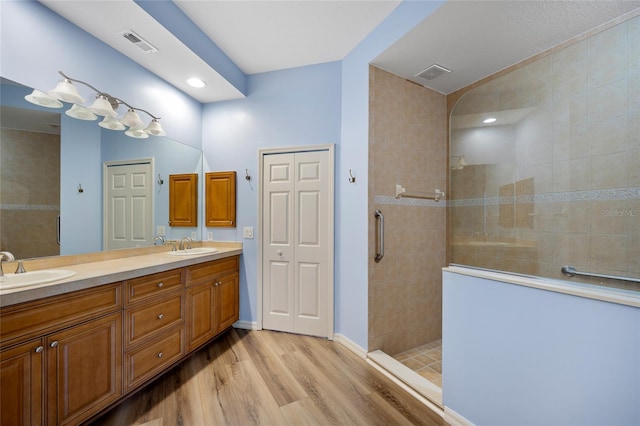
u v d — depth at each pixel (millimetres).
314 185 2691
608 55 1690
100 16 1727
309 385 1901
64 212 1793
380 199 2350
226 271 2664
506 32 1840
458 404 1540
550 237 1844
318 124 2676
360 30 2188
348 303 2480
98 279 1494
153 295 1873
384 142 2363
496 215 1983
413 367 2285
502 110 2045
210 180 2936
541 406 1213
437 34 1866
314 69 2693
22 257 1580
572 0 1551
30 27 1584
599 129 1729
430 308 2707
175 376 1998
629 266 1608
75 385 1401
